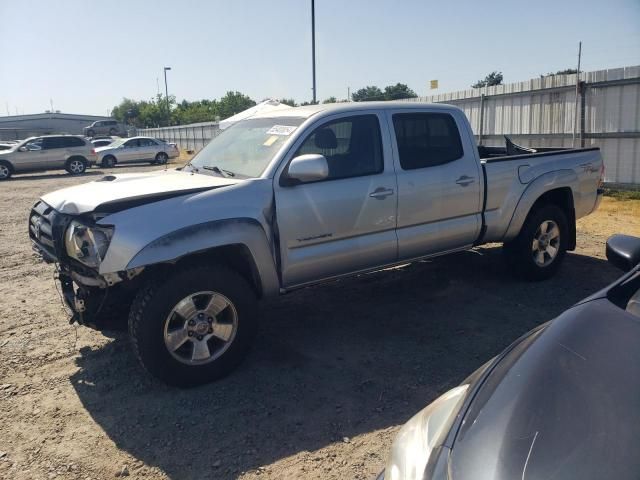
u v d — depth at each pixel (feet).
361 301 18.61
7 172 73.41
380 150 15.76
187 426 11.59
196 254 13.14
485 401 6.68
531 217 19.26
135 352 12.69
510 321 16.62
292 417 11.81
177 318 12.78
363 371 13.74
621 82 38.42
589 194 20.74
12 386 13.41
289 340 15.65
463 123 17.65
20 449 10.94
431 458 6.24
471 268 21.83
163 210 12.54
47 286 21.53
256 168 14.44
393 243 15.98
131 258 11.94
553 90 43.04
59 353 15.21
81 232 12.53
